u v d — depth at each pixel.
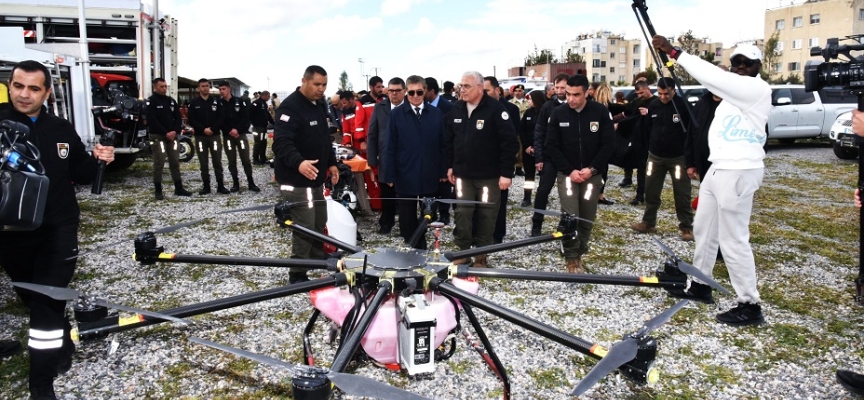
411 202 5.52
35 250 2.93
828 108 15.27
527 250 5.84
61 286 2.83
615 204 8.22
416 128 5.41
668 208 8.02
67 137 3.00
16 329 3.83
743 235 3.83
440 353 3.08
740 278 3.87
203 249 5.83
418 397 1.68
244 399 3.02
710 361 3.46
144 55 10.23
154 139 8.41
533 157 7.68
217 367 3.35
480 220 5.01
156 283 4.79
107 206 7.98
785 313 4.18
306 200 4.43
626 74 82.12
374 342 2.56
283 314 4.12
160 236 6.32
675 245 6.04
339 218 5.10
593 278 2.62
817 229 6.79
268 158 13.77
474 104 4.84
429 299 2.68
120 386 3.13
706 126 5.06
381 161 5.70
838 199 8.63
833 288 4.73
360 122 7.36
